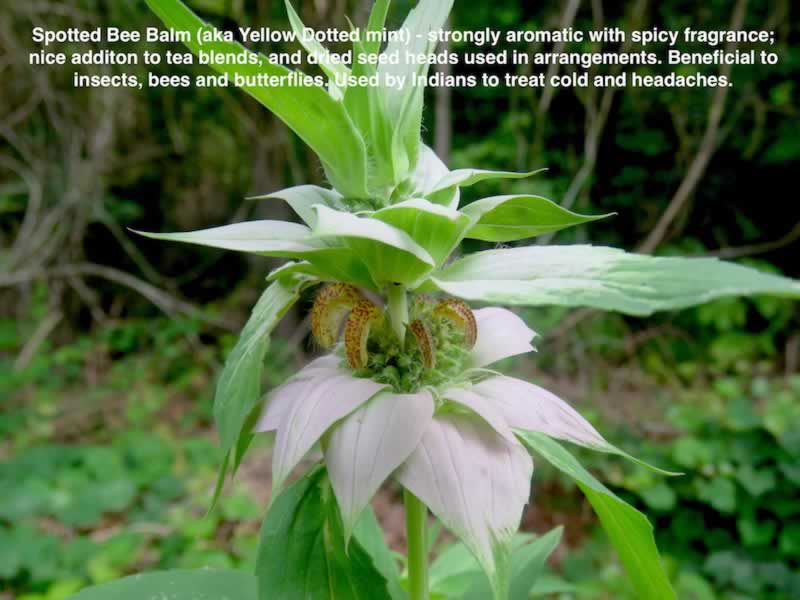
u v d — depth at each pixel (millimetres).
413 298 107
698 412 474
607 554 410
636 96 587
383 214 84
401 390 99
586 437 90
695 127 611
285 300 104
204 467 483
